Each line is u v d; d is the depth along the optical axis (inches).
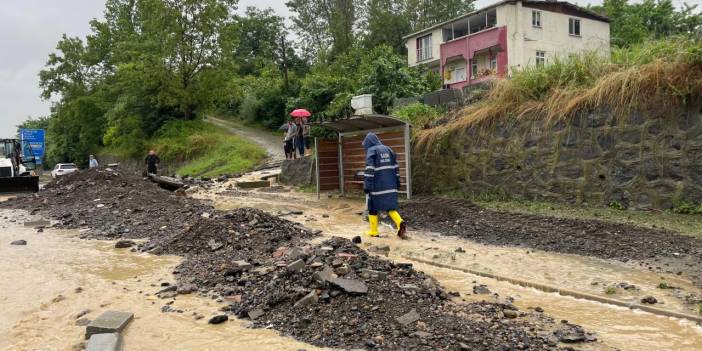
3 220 504.1
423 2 1900.8
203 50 1573.6
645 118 366.6
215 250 308.8
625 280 235.1
